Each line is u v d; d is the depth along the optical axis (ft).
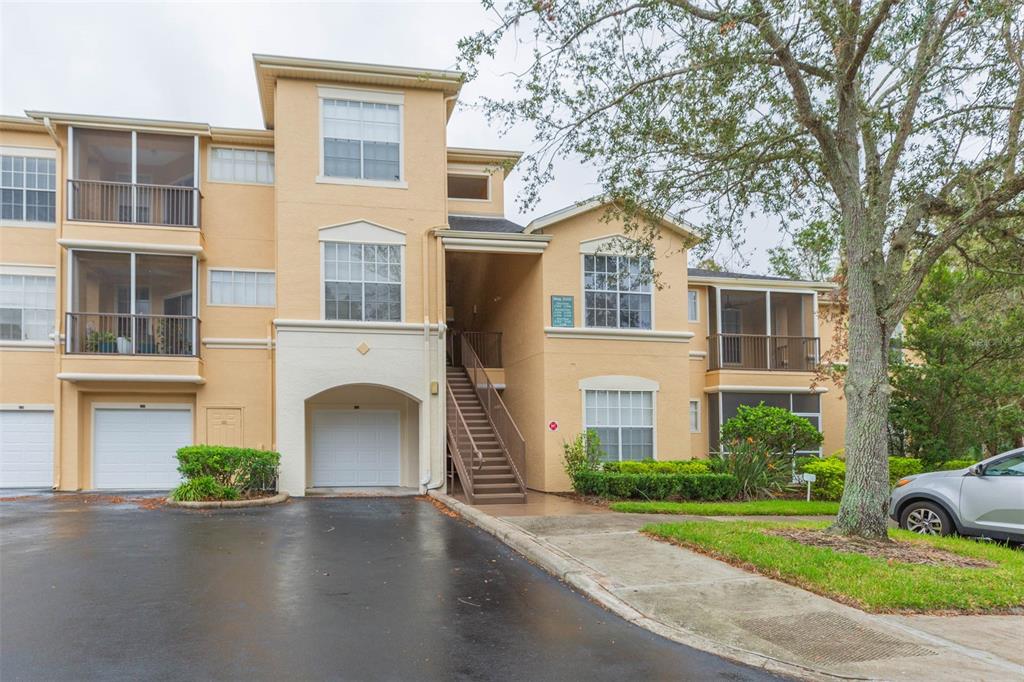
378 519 40.50
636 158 37.83
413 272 54.90
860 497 31.37
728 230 40.88
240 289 58.95
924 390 58.59
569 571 26.89
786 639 20.18
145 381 55.31
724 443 56.18
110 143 57.93
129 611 22.04
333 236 53.52
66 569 27.17
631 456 57.16
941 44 32.42
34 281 56.59
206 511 43.09
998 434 62.95
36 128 56.44
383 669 17.70
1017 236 39.55
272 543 32.63
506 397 64.49
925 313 61.41
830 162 32.65
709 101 35.91
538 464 55.98
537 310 57.00
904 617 22.06
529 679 17.29
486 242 55.57
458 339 72.49
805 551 28.14
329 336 52.70
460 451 51.01
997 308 55.36
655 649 19.56
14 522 38.01
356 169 54.49
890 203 38.24
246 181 59.77
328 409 60.29
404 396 61.46
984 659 18.70
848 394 32.22
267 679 16.90
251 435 58.03
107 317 58.34
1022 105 31.65
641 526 36.22
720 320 68.54
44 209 57.11
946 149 36.91
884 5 28.71
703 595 24.11
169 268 59.00
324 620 21.47
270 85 55.26
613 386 57.00
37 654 18.40
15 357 55.77
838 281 47.85
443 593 24.71
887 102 37.81
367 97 55.01
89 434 56.08
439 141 56.24
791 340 70.28
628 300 58.29
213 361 57.93
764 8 29.27
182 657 18.28
